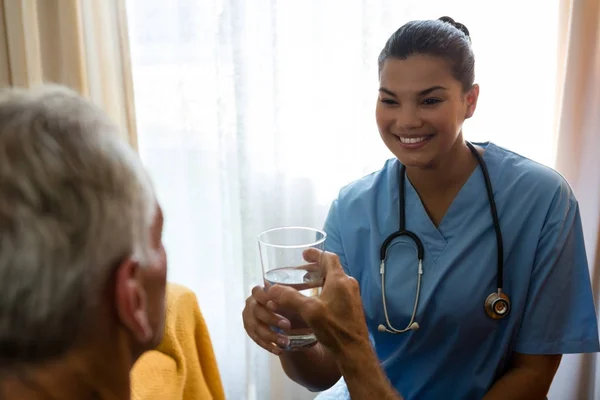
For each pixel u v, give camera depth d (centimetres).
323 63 160
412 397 118
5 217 41
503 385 108
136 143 166
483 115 156
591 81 141
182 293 109
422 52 100
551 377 113
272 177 168
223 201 173
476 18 151
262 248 85
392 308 114
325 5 156
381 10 150
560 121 145
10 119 44
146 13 166
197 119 171
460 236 111
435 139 104
